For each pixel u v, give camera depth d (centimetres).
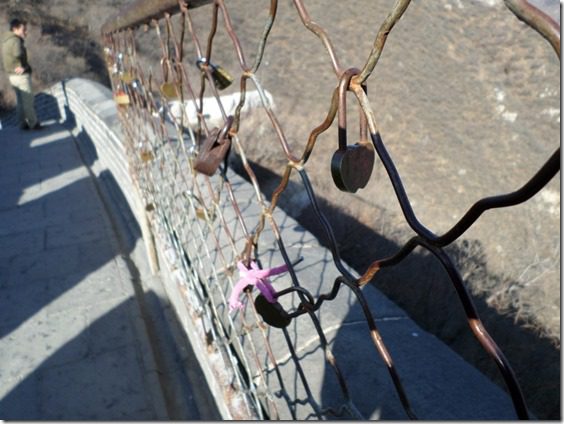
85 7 1978
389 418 145
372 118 65
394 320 187
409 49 1316
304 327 182
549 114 1090
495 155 1197
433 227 1249
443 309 639
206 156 119
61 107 984
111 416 280
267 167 941
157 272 404
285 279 211
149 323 359
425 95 1296
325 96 1320
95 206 550
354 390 155
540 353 704
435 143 1295
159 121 231
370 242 796
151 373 306
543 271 861
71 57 1872
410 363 165
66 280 411
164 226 278
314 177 891
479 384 157
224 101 976
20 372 315
